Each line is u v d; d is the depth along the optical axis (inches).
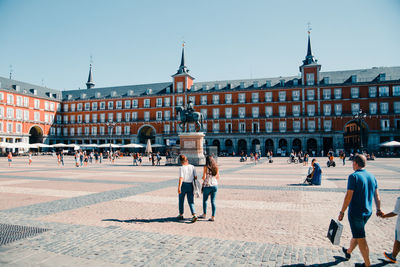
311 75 2516.0
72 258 209.3
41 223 301.7
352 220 193.3
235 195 470.0
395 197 446.3
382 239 253.8
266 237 257.8
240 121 2652.6
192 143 1175.6
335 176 770.2
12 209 368.2
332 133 2413.9
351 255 217.0
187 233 269.4
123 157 2442.2
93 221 310.0
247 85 2753.4
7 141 2623.0
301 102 2516.0
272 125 2571.4
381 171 900.0
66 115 3201.3
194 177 315.3
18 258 209.0
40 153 2714.1
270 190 522.6
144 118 2928.2
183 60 2965.1
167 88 2928.2
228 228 285.4
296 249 228.2
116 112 3029.0
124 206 387.2
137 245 236.7
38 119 2920.8
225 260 206.5
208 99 2755.9
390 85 2327.8
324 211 357.4
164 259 208.2
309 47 2650.1
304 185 591.2
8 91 2620.6
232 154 2600.9
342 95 2423.7
